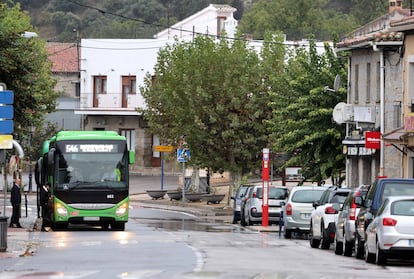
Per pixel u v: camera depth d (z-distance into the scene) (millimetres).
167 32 160250
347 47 81875
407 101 74062
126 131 147875
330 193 54656
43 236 57938
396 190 43531
